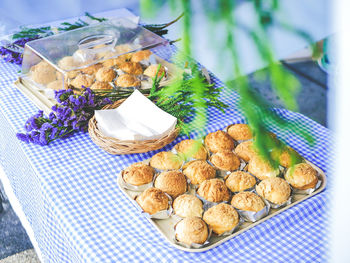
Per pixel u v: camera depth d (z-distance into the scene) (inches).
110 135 41.6
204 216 34.8
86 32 52.4
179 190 37.1
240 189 37.0
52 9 61.6
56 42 51.3
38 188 40.7
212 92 45.6
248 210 35.0
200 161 39.1
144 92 48.4
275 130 10.8
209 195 36.0
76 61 49.5
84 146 43.8
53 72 49.6
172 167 39.0
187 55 8.3
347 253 8.8
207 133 44.7
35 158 42.2
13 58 57.1
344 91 7.3
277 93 7.9
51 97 50.1
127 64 50.4
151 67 51.3
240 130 43.1
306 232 35.2
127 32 53.0
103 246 34.0
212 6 8.0
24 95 51.3
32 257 58.7
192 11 8.2
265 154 10.9
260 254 33.5
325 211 36.8
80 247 34.2
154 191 36.1
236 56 7.8
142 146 40.6
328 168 40.8
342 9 6.7
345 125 7.4
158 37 52.9
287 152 12.5
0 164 54.1
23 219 49.6
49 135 43.9
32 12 62.9
